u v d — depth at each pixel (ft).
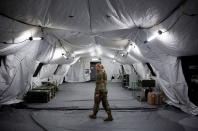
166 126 12.60
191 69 17.02
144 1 8.43
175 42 12.89
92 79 56.90
